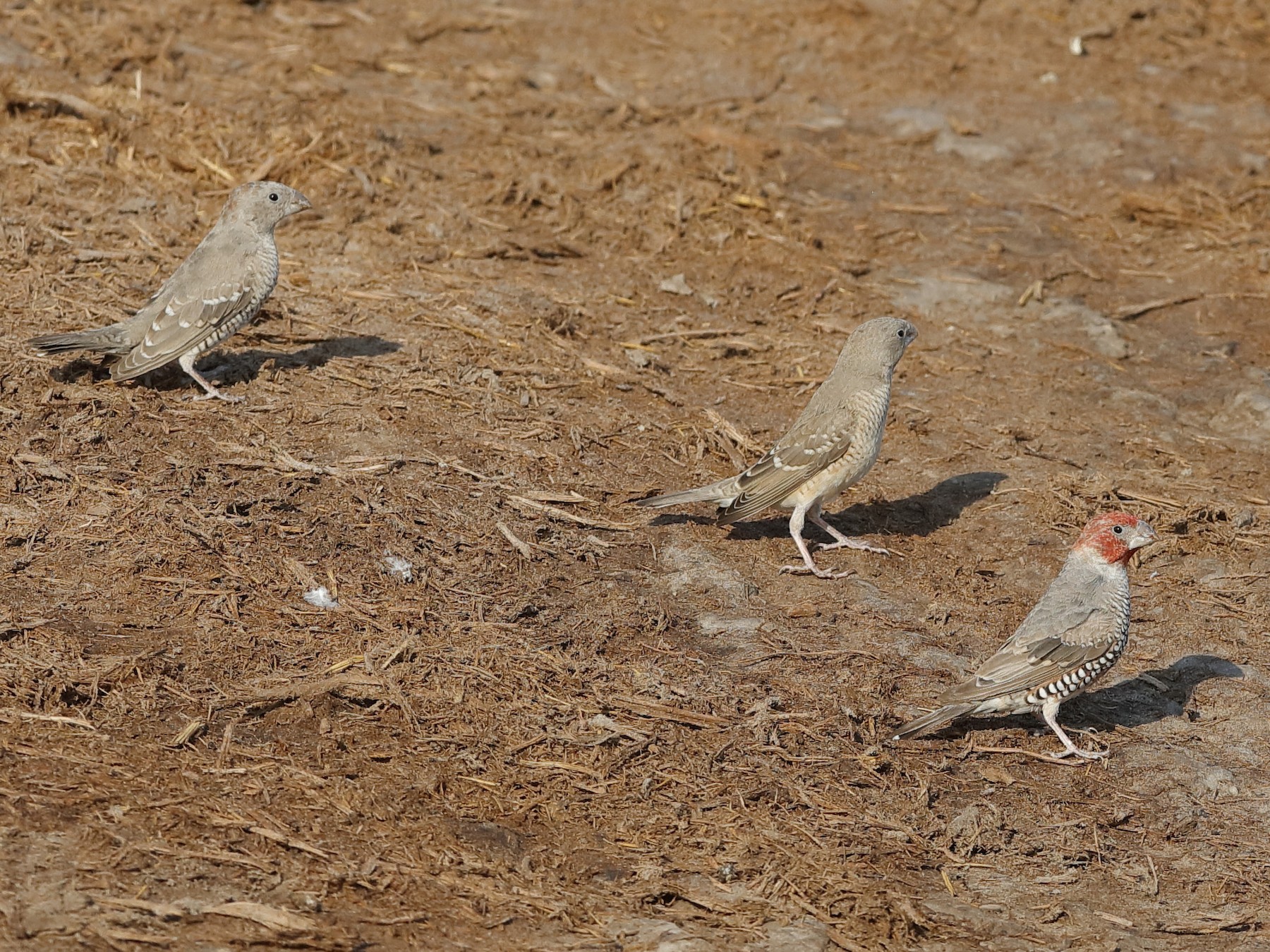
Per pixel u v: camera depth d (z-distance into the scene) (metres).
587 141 21.64
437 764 10.18
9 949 7.87
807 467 13.17
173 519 12.32
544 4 26.52
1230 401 16.94
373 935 8.48
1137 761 11.32
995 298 18.83
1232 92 24.92
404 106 22.03
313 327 16.20
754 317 17.92
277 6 24.95
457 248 18.45
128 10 23.55
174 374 14.91
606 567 12.97
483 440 14.47
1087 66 25.53
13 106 19.59
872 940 9.06
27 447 13.05
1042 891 9.84
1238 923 9.62
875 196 21.22
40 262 16.38
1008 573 13.62
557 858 9.47
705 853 9.71
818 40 25.69
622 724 10.85
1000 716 11.83
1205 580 13.70
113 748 9.70
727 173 21.08
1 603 11.01
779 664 11.89
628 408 15.55
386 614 11.67
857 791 10.55
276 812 9.39
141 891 8.47
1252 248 20.30
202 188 18.84
